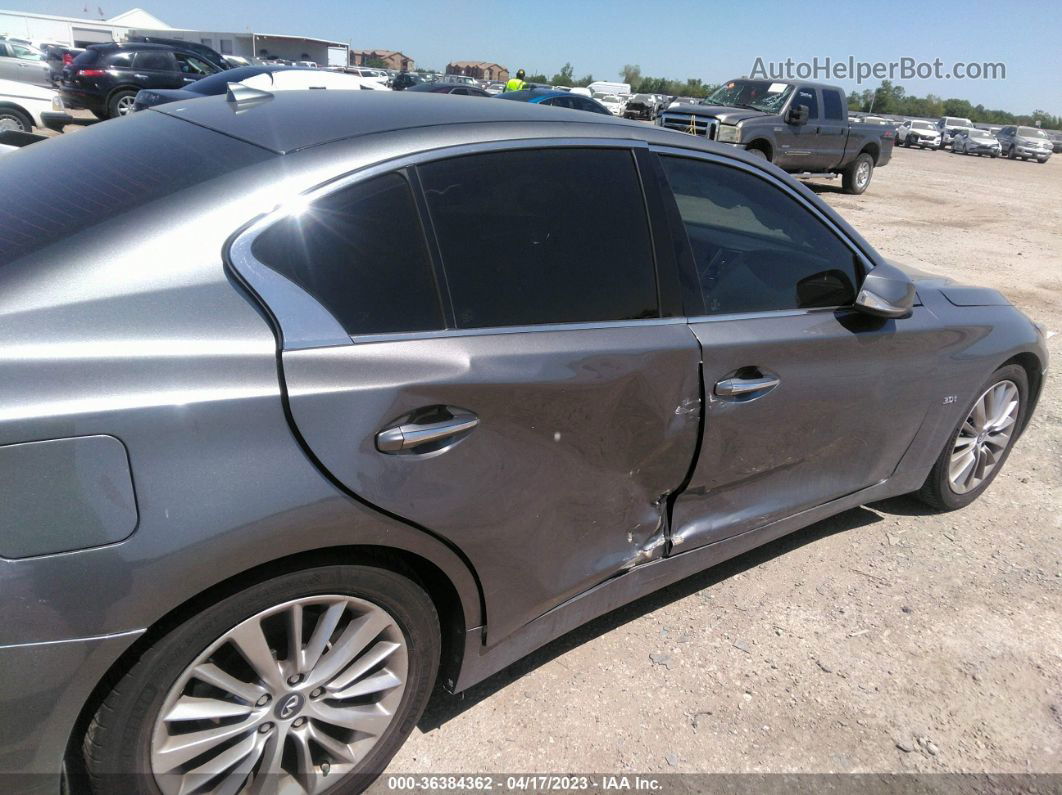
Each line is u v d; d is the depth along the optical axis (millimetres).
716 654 2740
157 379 1592
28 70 22375
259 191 1819
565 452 2176
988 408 3666
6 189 2002
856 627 2932
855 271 3025
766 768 2295
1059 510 3924
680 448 2459
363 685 1988
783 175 2889
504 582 2168
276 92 2479
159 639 1627
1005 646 2881
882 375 2982
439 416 1911
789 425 2740
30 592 1462
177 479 1578
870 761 2346
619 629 2842
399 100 2418
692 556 2701
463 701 2459
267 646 1788
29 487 1460
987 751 2412
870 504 3893
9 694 1485
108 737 1626
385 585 1920
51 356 1527
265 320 1738
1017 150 40875
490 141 2162
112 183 1898
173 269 1691
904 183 20578
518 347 2068
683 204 2598
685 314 2469
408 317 1931
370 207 1929
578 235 2277
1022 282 9227
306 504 1706
